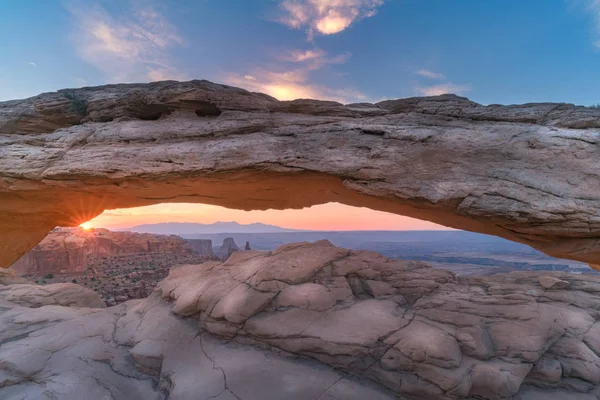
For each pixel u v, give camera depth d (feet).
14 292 41.11
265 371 21.57
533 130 30.27
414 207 33.53
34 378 23.22
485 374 18.97
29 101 43.78
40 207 46.29
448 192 29.86
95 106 42.63
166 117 41.93
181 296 30.19
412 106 37.37
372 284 28.48
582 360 21.15
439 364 19.53
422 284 28.19
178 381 21.62
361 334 22.38
